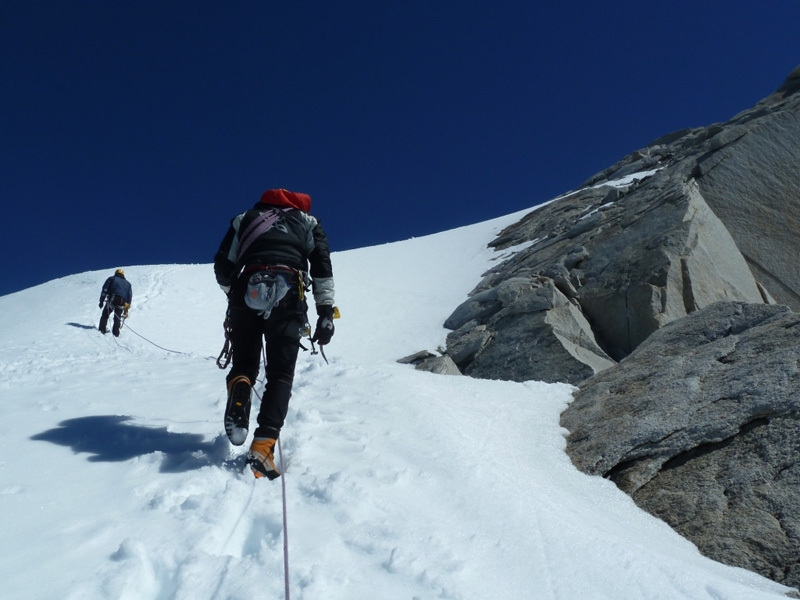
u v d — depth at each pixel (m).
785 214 16.58
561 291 15.41
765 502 3.39
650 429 4.19
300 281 3.48
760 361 4.53
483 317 16.67
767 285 15.74
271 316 3.41
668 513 3.57
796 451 3.59
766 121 18.08
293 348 3.44
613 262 15.20
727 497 3.51
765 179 17.17
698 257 14.28
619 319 14.06
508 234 28.53
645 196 18.02
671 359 5.29
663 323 13.34
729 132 18.25
